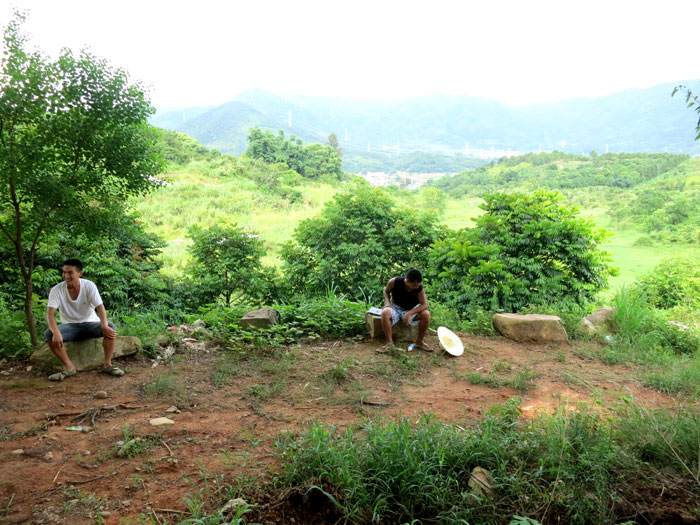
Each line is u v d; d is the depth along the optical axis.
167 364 5.61
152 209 33.25
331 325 7.15
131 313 9.94
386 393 4.89
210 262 13.78
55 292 5.13
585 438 3.57
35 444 3.68
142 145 6.05
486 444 3.43
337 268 14.61
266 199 41.12
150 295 11.82
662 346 7.41
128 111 5.73
